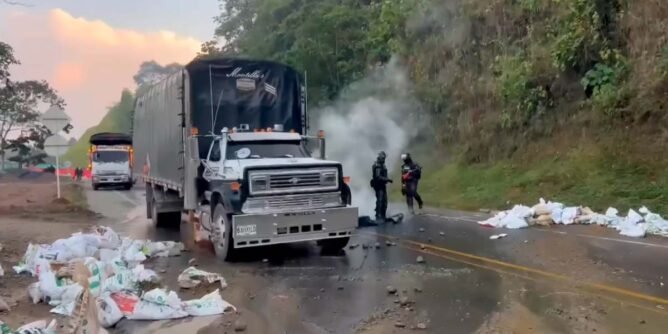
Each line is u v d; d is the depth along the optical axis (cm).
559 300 700
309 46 3073
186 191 1130
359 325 627
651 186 1497
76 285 691
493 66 2338
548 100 2066
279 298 744
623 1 1831
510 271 862
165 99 1304
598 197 1541
